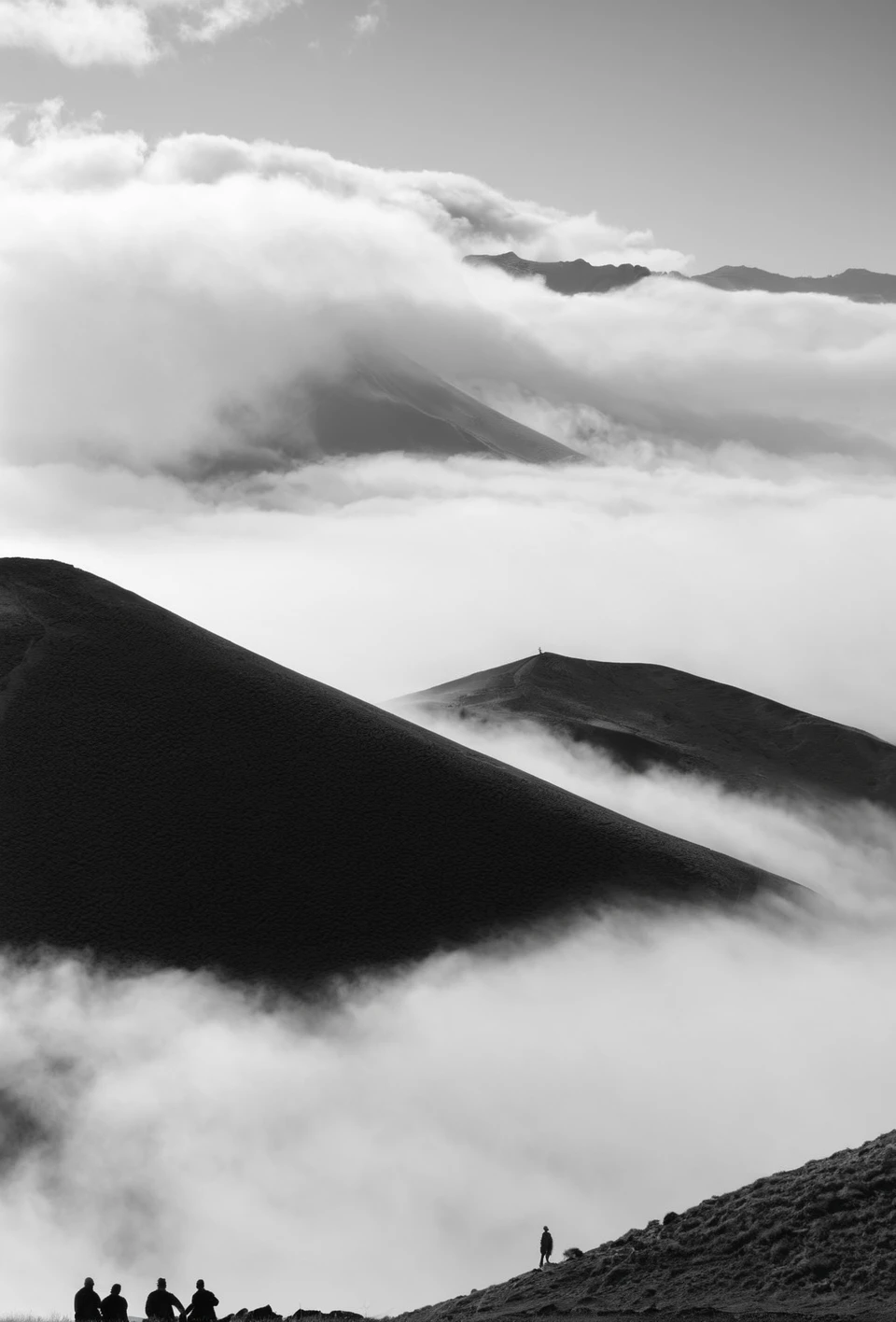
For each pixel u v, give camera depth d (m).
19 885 104.69
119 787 118.00
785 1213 36.75
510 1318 35.03
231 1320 43.75
